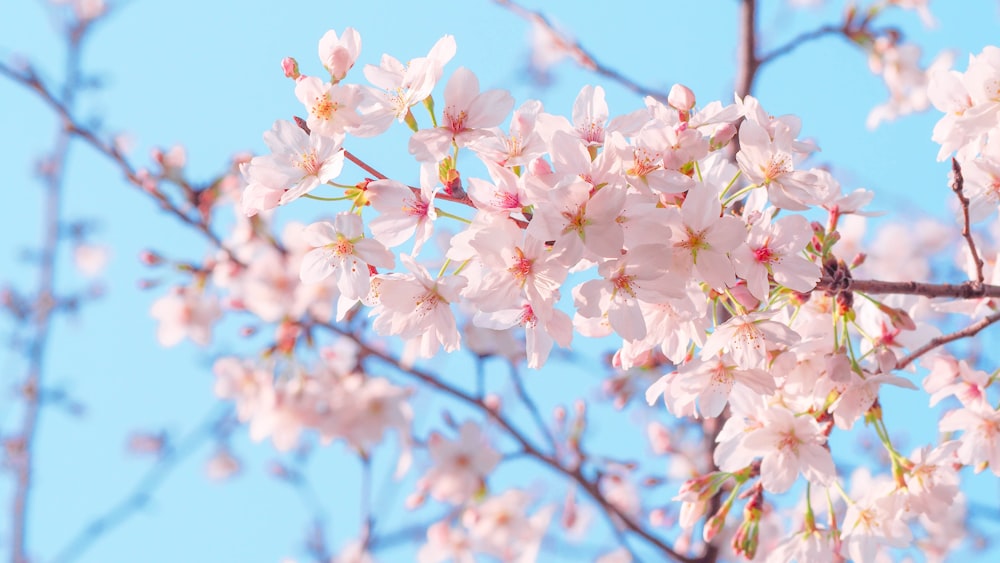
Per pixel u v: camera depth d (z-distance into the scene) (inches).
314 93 42.9
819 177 44.6
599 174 42.6
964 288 45.1
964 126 45.9
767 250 43.2
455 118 43.1
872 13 62.4
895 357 44.8
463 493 68.7
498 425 69.5
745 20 60.7
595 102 43.9
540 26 64.7
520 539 69.7
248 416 70.3
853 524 45.9
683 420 70.9
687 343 44.2
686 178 42.6
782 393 45.1
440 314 43.3
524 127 43.2
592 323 44.6
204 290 70.7
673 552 58.3
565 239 42.0
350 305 43.4
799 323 45.7
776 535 62.2
